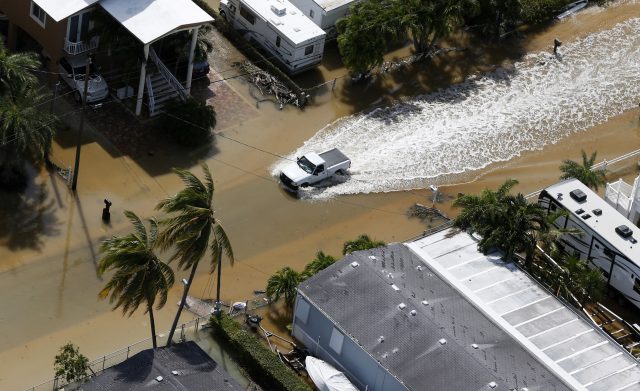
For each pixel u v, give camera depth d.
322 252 107.00
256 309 102.75
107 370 87.12
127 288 85.19
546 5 158.62
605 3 167.38
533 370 91.75
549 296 101.12
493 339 94.38
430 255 103.69
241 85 133.25
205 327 99.19
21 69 110.31
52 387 90.69
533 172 130.25
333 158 122.44
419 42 144.12
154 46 126.81
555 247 107.38
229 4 142.38
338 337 94.44
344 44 135.12
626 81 150.50
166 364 88.50
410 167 127.38
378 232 116.12
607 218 111.75
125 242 85.38
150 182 116.19
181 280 104.44
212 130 125.12
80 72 123.75
